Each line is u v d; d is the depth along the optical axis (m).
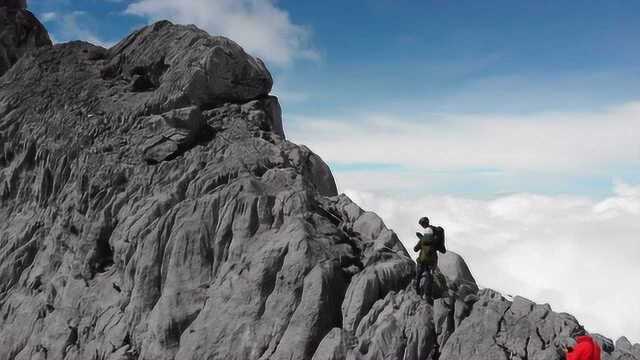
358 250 23.80
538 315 19.95
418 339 19.50
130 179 27.69
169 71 31.77
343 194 28.06
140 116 30.28
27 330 25.31
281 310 20.97
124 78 34.00
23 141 31.61
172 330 22.03
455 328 20.06
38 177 30.27
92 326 24.14
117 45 36.16
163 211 25.33
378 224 25.25
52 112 32.06
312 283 20.94
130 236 25.03
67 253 27.17
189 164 27.27
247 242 23.19
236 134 29.06
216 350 20.94
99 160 28.69
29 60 36.12
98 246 26.34
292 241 22.09
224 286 22.19
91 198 27.67
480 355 18.75
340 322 20.89
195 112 28.66
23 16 41.59
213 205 24.17
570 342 18.73
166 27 34.97
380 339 19.42
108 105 31.50
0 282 27.70
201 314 21.98
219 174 25.80
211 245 23.64
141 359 22.08
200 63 30.88
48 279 26.84
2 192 31.09
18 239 28.77
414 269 22.34
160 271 23.78
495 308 20.45
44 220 28.81
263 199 23.84
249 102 32.25
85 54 35.88
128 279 24.28
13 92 34.12
